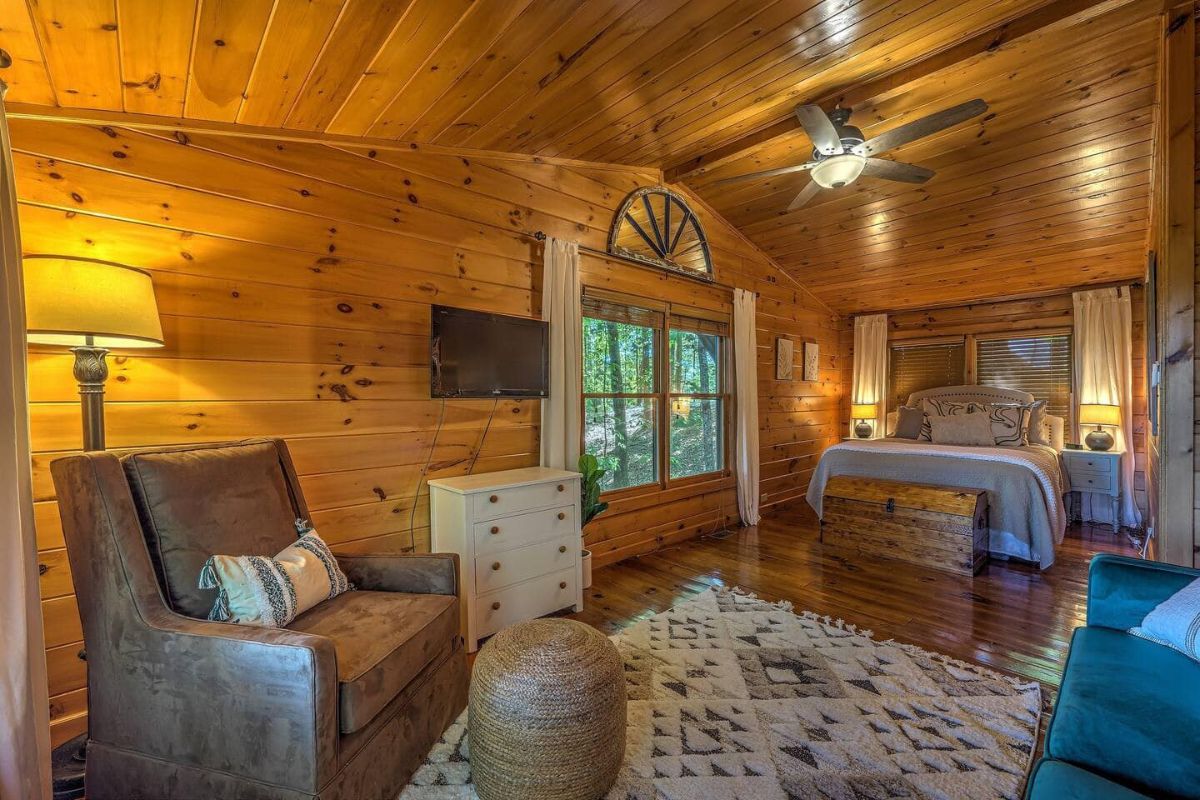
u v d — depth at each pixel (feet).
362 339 8.35
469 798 5.00
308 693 4.12
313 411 7.84
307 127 7.36
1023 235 13.50
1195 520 6.67
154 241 6.53
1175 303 6.81
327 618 5.45
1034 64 8.45
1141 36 7.82
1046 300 16.67
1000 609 9.29
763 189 13.37
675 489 13.71
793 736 5.87
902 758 5.50
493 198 10.06
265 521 5.93
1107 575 5.43
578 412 11.06
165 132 6.59
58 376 5.97
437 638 5.71
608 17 5.98
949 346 18.67
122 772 4.70
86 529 4.75
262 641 4.26
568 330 10.93
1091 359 15.46
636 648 7.93
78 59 4.93
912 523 11.73
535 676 4.81
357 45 5.50
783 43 7.27
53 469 4.84
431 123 8.01
